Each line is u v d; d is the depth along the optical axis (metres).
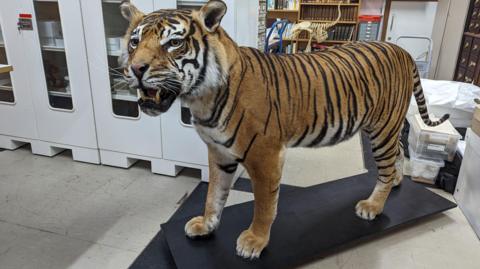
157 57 1.13
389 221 1.90
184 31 1.16
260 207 1.54
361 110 1.62
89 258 1.73
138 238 1.88
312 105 1.51
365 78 1.62
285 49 5.25
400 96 1.77
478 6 3.84
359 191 2.20
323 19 5.80
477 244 1.85
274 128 1.41
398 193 2.17
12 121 2.79
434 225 1.99
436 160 2.41
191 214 2.07
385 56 1.71
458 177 2.24
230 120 1.33
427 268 1.68
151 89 1.19
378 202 1.92
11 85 2.76
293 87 1.46
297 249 1.67
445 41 4.79
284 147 1.52
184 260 1.60
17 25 2.46
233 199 2.25
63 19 2.33
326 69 1.54
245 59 1.37
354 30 5.70
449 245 1.84
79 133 2.63
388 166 1.85
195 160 2.42
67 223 1.99
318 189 2.23
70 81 2.49
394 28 5.57
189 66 1.18
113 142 2.58
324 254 1.75
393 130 1.79
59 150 2.88
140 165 2.69
